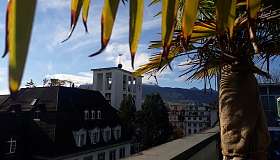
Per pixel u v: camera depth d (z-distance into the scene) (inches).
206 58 72.1
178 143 129.5
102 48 19.2
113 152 1462.8
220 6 21.9
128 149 1578.5
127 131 1609.3
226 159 75.4
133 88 2089.1
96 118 1427.2
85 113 1371.8
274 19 58.0
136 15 19.9
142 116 1820.9
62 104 1309.1
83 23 22.4
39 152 1182.9
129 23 19.8
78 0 21.3
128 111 1824.6
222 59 72.2
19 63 14.2
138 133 1808.6
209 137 170.6
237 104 74.5
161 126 1798.7
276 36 70.4
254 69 74.5
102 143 1411.2
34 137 1218.6
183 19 21.0
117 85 2011.6
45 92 1373.0
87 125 1352.1
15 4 14.7
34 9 14.5
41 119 1240.2
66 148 1214.9
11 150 1155.9
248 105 74.2
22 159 1168.2
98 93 1589.6
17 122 1214.3
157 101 1823.3
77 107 1363.2
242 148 73.0
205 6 60.0
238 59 71.7
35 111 1258.0
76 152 1242.6
